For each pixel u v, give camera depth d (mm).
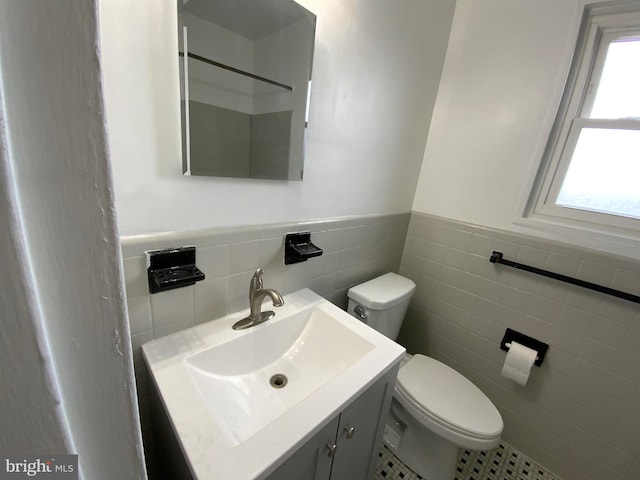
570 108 1213
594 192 1211
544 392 1377
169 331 844
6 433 190
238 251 928
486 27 1328
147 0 608
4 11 145
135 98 639
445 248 1597
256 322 934
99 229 204
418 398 1190
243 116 832
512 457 1467
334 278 1347
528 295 1359
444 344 1687
